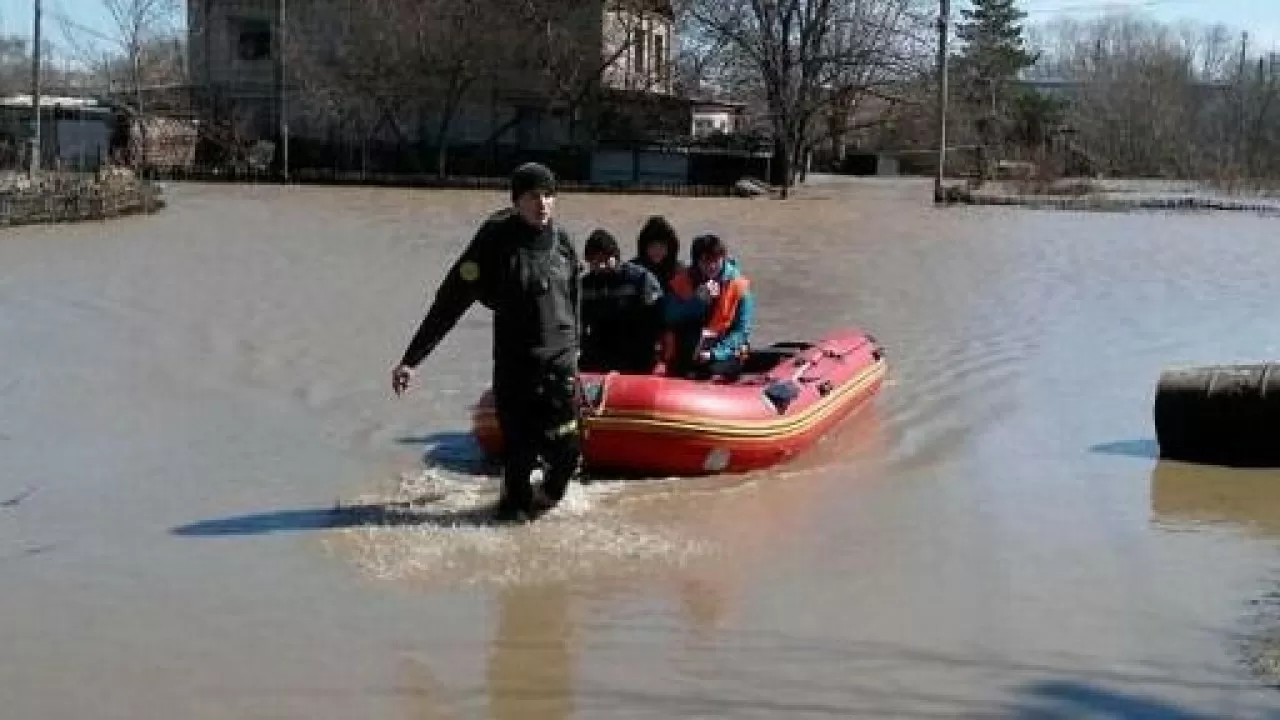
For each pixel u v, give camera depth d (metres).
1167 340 14.46
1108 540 7.62
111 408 10.40
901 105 51.81
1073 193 45.75
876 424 10.33
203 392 11.01
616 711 5.34
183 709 5.34
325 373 11.79
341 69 49.09
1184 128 70.25
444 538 7.41
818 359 10.28
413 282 18.05
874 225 30.58
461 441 9.51
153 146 47.38
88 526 7.59
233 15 52.81
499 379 7.66
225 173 45.44
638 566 7.04
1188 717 5.32
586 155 47.72
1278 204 40.25
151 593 6.58
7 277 17.80
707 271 9.56
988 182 51.22
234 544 7.29
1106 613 6.46
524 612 6.37
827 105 48.91
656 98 49.53
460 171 48.53
